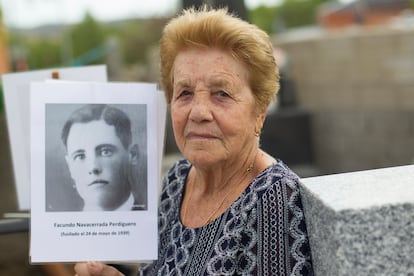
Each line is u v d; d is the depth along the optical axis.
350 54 7.01
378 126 6.82
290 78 7.78
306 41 7.59
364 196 1.38
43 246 1.67
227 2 4.29
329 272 1.37
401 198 1.34
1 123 3.25
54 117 1.70
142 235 1.69
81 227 1.68
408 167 1.64
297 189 1.54
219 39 1.54
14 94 2.15
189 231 1.67
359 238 1.31
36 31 26.05
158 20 21.77
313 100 7.56
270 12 26.95
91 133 1.70
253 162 1.65
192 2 4.32
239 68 1.56
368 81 6.86
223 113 1.55
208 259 1.57
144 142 1.72
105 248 1.68
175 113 1.61
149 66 11.56
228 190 1.65
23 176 2.17
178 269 1.64
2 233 2.36
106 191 1.69
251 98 1.59
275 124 7.25
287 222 1.52
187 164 1.87
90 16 26.66
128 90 1.72
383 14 15.41
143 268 1.92
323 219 1.38
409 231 1.32
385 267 1.32
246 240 1.54
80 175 1.69
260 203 1.53
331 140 7.36
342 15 16.11
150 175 1.71
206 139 1.56
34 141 1.69
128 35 24.28
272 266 1.51
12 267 3.31
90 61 11.38
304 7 27.31
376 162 6.89
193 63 1.57
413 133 6.46
